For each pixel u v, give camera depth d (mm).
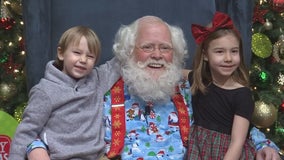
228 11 2988
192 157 2213
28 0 2662
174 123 2320
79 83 2217
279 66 3332
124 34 2365
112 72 2383
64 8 2766
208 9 2889
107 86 2338
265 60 3361
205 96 2289
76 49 2189
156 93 2258
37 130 2129
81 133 2146
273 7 3285
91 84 2262
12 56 3111
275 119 3055
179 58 2424
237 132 2168
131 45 2322
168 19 2848
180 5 2855
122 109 2285
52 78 2184
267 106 2979
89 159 2176
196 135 2262
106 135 2266
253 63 3293
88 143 2166
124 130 2252
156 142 2256
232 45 2197
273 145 2324
